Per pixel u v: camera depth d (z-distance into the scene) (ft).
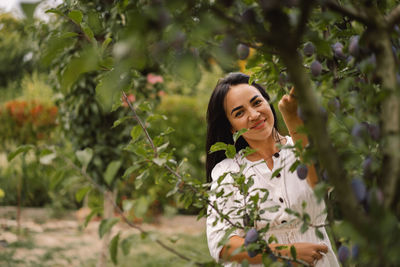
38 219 23.36
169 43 1.98
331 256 4.76
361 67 2.38
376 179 2.34
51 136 19.01
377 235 1.82
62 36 2.27
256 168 4.98
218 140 5.65
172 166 3.87
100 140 11.59
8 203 24.86
